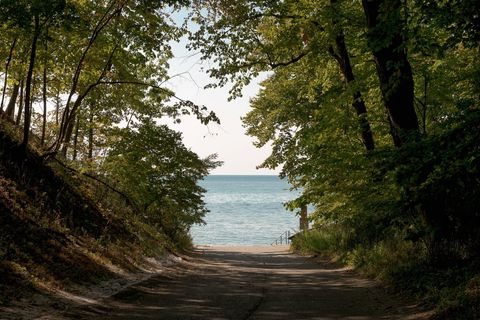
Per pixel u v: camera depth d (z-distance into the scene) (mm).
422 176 7789
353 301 10344
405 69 11602
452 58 13266
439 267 10625
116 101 22594
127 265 14383
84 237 14305
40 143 19328
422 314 8297
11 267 9211
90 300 9516
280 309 9438
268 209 131375
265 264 21203
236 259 24875
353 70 16766
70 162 19266
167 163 24266
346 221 23391
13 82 17953
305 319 8430
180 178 25969
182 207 27406
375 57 11914
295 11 16109
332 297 10969
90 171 20484
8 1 12109
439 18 8703
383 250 14633
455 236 10461
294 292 11805
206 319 8352
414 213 11023
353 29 15219
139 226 22375
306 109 31156
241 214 113125
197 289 12297
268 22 17922
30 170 15586
